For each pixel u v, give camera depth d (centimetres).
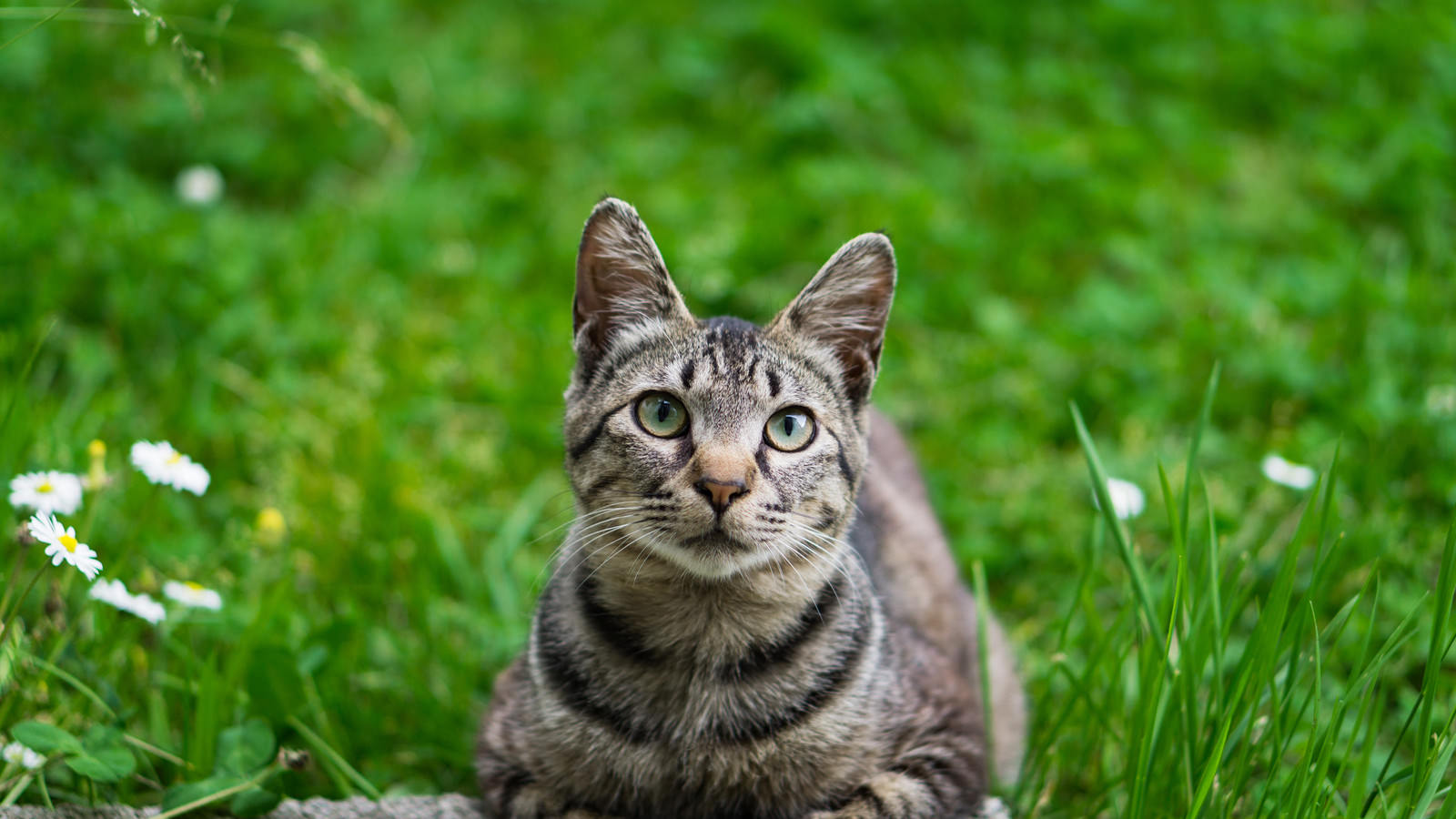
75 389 124
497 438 127
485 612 116
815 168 151
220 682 103
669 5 192
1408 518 117
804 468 99
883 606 103
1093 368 131
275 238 138
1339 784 97
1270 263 142
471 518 120
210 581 112
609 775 99
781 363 100
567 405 102
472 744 106
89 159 147
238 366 129
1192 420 127
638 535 98
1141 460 124
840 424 101
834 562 100
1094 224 149
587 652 99
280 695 103
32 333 125
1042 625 116
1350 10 190
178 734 106
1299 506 118
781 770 99
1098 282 137
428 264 138
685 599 98
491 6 192
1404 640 98
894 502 111
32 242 131
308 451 124
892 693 100
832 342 102
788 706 98
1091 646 113
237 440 123
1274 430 126
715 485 97
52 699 102
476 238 145
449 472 124
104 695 102
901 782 99
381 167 156
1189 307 136
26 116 149
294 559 115
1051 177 153
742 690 98
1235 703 97
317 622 112
